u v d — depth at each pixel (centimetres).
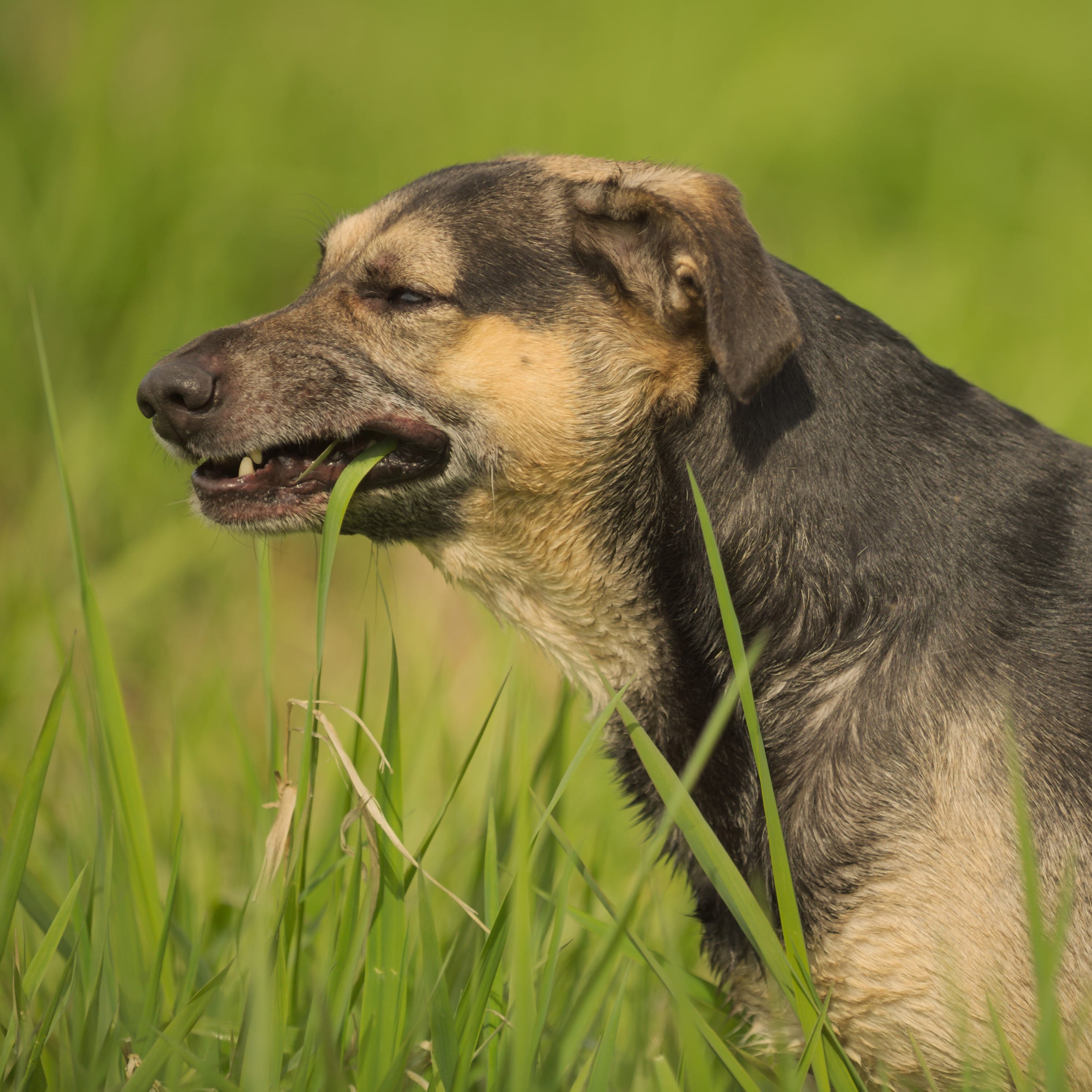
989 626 605
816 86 2027
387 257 710
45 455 1291
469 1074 553
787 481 648
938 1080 595
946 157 1948
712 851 509
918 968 578
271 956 558
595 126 1822
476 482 705
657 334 685
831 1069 548
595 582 702
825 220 1856
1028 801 572
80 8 1702
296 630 1279
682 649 675
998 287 1712
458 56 2108
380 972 550
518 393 691
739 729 643
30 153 1516
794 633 634
